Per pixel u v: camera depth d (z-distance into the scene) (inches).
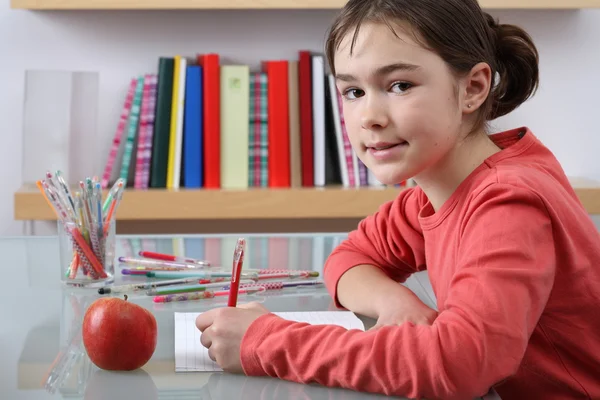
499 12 93.0
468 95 34.4
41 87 85.4
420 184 37.1
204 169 85.9
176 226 93.2
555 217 31.2
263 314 32.1
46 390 28.3
